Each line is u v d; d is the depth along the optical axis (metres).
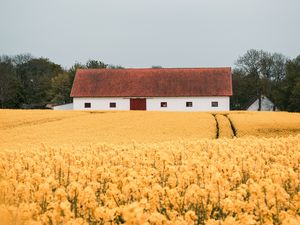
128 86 80.19
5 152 18.92
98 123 44.12
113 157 16.62
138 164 15.25
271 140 23.09
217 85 78.75
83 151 20.28
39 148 21.88
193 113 55.75
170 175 13.16
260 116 50.50
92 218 9.66
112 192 10.68
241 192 10.62
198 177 12.72
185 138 32.78
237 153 17.44
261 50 123.69
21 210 9.11
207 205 10.14
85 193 10.03
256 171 14.10
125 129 39.41
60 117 50.12
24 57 149.75
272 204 10.04
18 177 12.98
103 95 78.44
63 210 9.09
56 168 14.66
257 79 120.00
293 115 52.88
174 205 10.41
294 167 15.79
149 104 77.88
